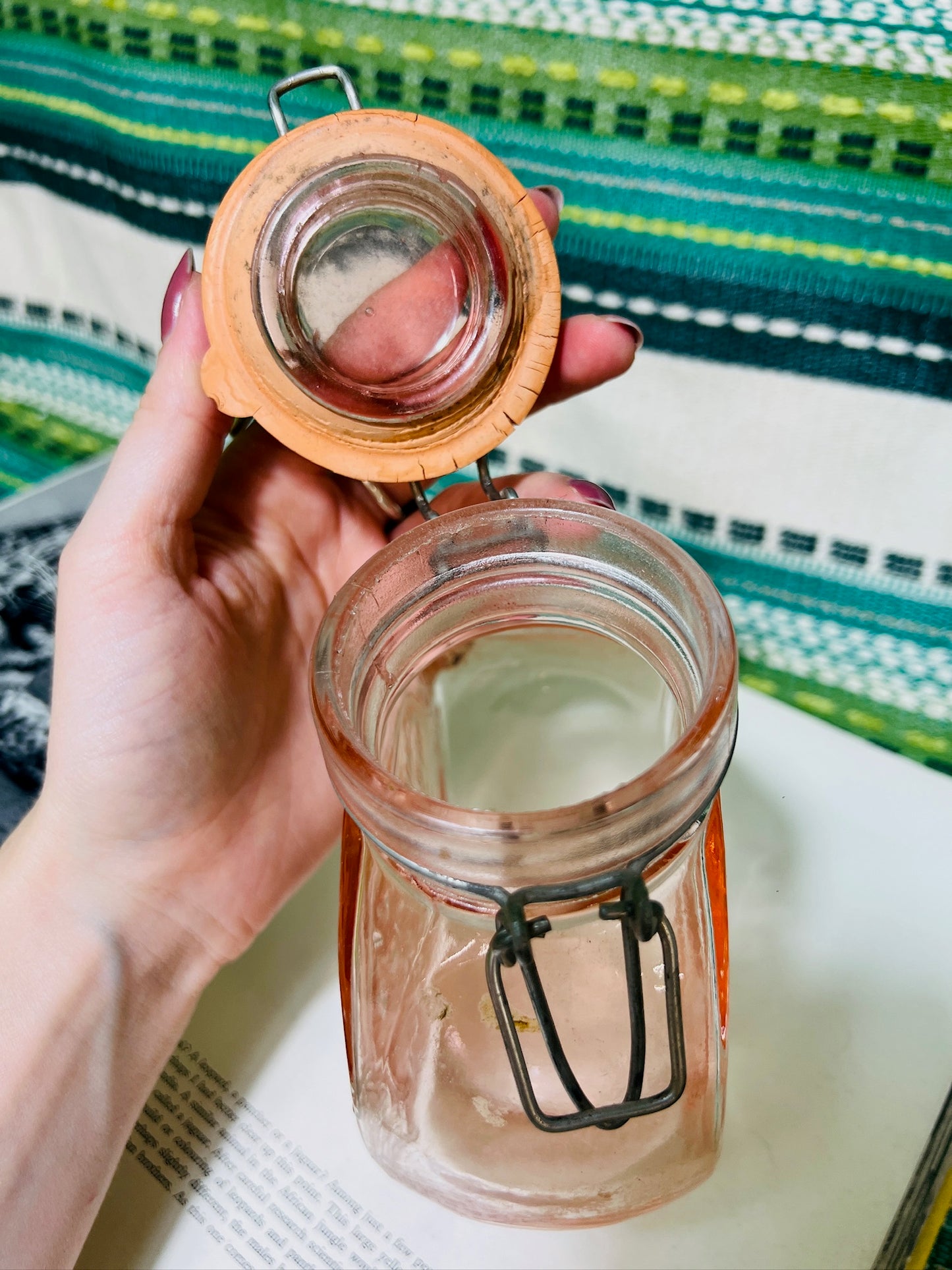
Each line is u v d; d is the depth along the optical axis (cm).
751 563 56
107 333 68
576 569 28
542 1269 31
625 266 52
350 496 45
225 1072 36
